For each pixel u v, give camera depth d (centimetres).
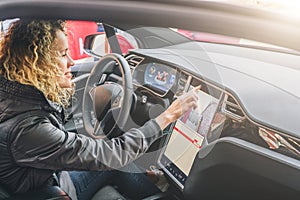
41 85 108
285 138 121
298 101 135
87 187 166
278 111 129
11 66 106
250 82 144
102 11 63
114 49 190
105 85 157
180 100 141
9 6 67
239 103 132
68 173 160
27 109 108
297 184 110
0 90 107
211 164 124
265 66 160
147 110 153
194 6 61
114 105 151
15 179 117
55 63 111
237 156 117
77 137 116
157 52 167
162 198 166
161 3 61
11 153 110
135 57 168
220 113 140
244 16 61
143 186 170
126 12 62
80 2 64
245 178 120
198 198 137
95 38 188
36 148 108
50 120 113
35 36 105
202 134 146
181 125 155
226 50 172
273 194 117
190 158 152
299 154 118
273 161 111
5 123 107
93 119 157
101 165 116
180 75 151
